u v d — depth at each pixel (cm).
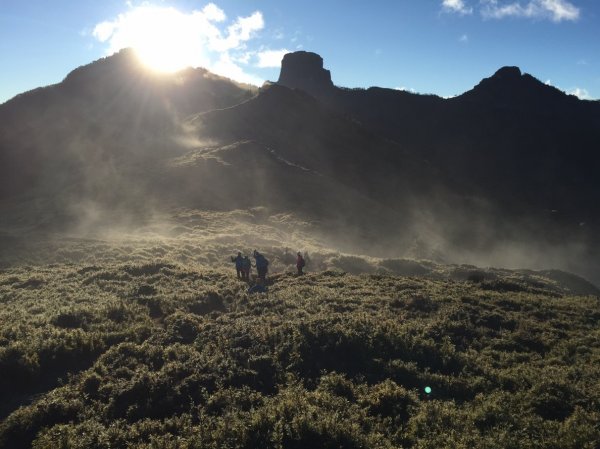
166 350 1559
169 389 1323
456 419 1165
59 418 1205
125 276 2667
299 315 1934
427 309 2103
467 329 1853
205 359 1495
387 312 2008
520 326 1920
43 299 2217
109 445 1080
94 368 1442
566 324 1977
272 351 1578
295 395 1259
